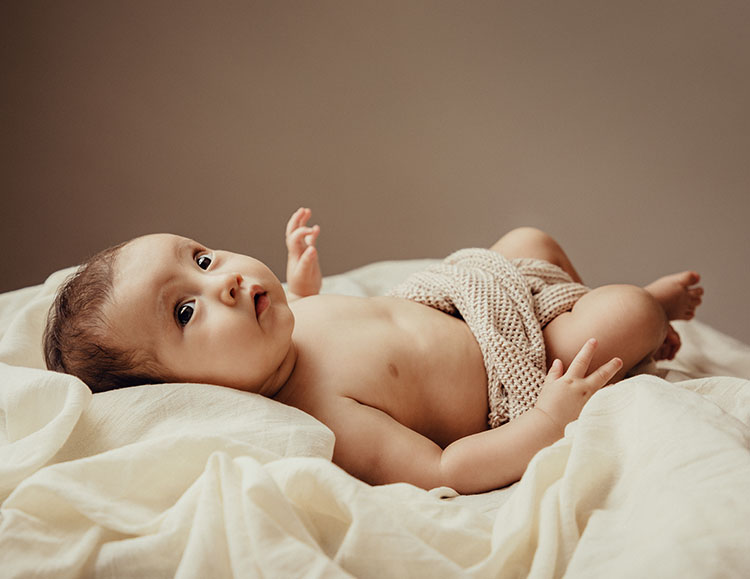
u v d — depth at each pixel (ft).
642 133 9.30
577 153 9.40
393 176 9.53
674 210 9.44
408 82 9.27
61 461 3.05
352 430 3.66
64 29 8.87
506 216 9.62
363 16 9.10
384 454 3.60
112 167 9.19
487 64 9.22
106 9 8.88
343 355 3.93
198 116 9.21
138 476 2.77
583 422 2.93
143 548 2.48
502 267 4.55
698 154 9.29
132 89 9.07
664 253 9.55
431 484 3.53
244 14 9.02
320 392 3.80
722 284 9.52
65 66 8.95
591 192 9.48
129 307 3.56
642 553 2.28
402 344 4.08
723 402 3.43
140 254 3.71
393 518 2.50
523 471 3.49
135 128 9.15
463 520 2.67
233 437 3.04
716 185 9.34
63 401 3.17
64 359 3.70
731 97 9.11
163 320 3.55
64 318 3.70
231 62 9.12
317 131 9.37
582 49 9.15
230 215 9.48
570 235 9.61
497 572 2.40
